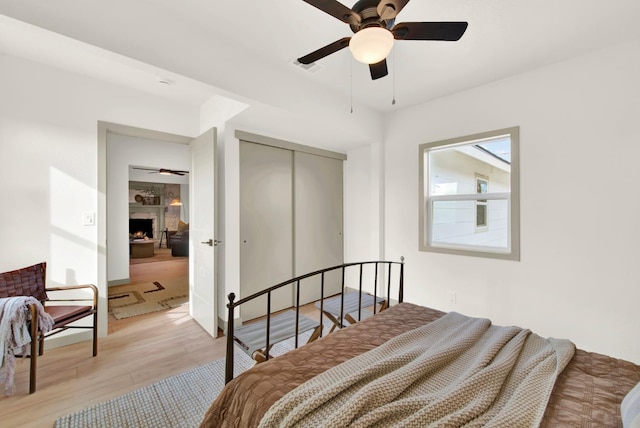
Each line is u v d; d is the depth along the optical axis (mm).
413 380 1005
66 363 2164
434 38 1454
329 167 3852
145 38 1660
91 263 2576
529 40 1973
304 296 3602
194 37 1851
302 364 1188
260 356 1554
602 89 2066
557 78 2256
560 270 2260
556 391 998
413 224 3186
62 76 2439
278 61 2262
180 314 3205
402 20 1784
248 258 3070
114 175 4379
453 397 901
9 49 2148
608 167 2051
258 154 3135
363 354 1227
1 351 1696
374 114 3293
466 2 1633
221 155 2855
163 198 9742
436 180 3139
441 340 1332
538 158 2348
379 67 1746
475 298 2725
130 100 2775
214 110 2932
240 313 2973
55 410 1659
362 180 3764
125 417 1609
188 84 1928
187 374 2035
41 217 2357
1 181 2203
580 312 2174
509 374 1072
